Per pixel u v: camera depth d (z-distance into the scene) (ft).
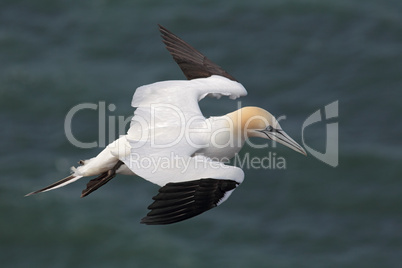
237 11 143.54
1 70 129.59
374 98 122.93
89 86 125.29
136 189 100.94
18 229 95.35
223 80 41.32
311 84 126.93
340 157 107.55
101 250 92.84
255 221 95.35
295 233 93.61
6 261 92.12
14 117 118.21
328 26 139.33
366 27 138.72
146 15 145.07
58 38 141.08
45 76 127.44
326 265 88.63
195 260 89.71
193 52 45.21
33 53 136.36
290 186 101.45
